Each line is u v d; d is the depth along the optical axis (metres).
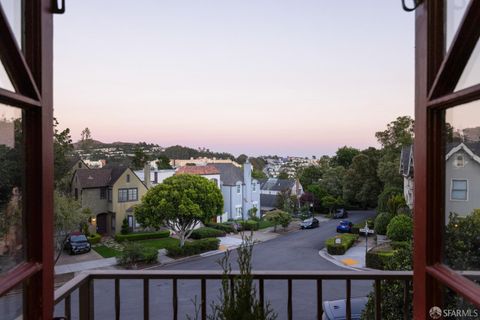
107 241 19.16
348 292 2.14
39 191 1.19
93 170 21.05
